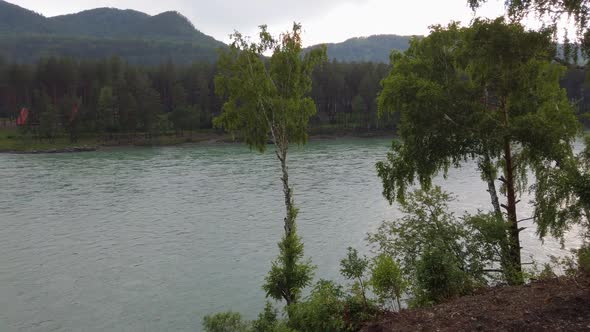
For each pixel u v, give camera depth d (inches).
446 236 594.2
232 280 1035.3
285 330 471.5
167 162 3464.6
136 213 1721.2
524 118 570.9
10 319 851.4
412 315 395.2
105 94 5290.4
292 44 796.6
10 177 2721.5
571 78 5044.3
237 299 935.0
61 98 6072.8
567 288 404.5
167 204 1882.4
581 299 369.7
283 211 1705.2
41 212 1752.0
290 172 2748.5
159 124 5433.1
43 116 5078.7
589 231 498.3
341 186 2202.3
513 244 587.2
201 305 907.4
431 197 658.2
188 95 6692.9
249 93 771.4
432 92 615.5
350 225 1466.5
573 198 518.6
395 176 705.0
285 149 776.9
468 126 616.7
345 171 2728.8
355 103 5930.1
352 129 5964.6
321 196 1966.0
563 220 538.9
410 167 687.7
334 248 1229.7
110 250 1259.8
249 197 1994.3
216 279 1040.8
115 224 1551.4
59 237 1393.9
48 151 4451.3
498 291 431.2
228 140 5364.2
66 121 5191.9
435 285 459.2
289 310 534.6
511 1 410.3
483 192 1883.6
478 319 363.6
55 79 6072.8
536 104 640.4
